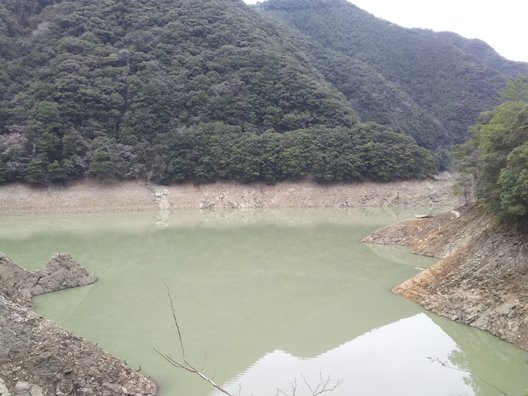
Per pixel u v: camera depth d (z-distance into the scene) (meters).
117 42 85.31
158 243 44.12
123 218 60.53
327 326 21.83
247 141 74.94
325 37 146.00
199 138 74.44
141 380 15.68
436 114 123.62
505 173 23.78
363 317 22.91
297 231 50.25
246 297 26.77
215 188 72.75
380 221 56.34
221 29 92.81
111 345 19.62
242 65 86.62
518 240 22.92
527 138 26.20
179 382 16.31
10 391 12.91
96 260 36.50
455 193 46.09
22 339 14.29
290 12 158.00
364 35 147.00
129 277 31.12
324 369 17.23
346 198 73.31
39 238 46.16
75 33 84.69
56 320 22.53
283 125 82.31
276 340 20.19
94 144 70.38
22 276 26.41
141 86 78.19
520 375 16.47
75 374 14.17
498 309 20.48
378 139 79.44
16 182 66.00
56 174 66.12
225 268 34.12
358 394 15.21
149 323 22.38
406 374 16.70
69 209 64.94
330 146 76.88
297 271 33.00
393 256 36.28
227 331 21.33
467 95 124.19
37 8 88.88
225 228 52.84
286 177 74.69
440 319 22.09
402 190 75.44
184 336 20.70
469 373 16.62
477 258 24.05
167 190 71.25
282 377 16.66
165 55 84.31
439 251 34.91
